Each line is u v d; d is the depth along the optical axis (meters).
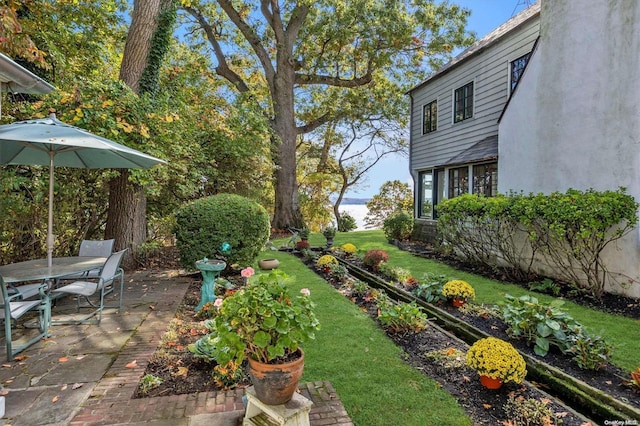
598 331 3.76
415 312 3.68
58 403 2.33
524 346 3.32
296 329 2.03
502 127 7.18
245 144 10.03
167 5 7.16
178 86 9.38
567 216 5.03
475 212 6.84
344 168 21.22
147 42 6.81
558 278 5.67
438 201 11.22
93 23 8.62
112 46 9.91
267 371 1.95
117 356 3.03
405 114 16.22
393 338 3.56
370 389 2.61
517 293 5.30
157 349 3.17
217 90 15.28
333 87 17.33
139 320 3.91
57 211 6.43
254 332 1.99
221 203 5.72
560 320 3.29
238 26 14.14
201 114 8.91
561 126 5.87
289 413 1.96
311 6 13.73
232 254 5.67
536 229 5.78
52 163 4.14
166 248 9.03
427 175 12.17
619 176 5.03
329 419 2.21
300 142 19.97
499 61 8.70
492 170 8.55
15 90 2.86
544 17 6.18
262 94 17.27
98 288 3.81
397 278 5.87
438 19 13.46
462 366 2.91
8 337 2.93
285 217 14.33
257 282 2.20
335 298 4.91
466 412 2.35
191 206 5.66
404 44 13.64
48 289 3.78
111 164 4.99
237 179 10.41
